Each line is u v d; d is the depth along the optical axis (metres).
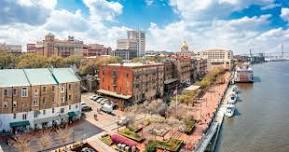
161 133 65.25
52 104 69.44
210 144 63.38
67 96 72.94
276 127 83.12
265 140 71.50
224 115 95.50
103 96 97.00
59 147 55.06
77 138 60.41
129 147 53.97
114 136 57.78
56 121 69.12
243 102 123.88
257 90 163.12
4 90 61.06
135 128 67.50
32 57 130.62
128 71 87.62
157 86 106.31
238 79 199.62
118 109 88.06
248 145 67.88
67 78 74.38
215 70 196.00
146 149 53.66
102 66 98.44
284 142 69.94
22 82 64.88
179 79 137.38
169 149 55.12
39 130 64.69
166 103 92.88
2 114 60.91
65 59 143.25
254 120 91.31
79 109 76.75
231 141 70.69
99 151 54.00
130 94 87.50
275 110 106.81
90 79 118.50
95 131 65.56
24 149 50.97
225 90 146.00
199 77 185.62
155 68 103.38
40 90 66.75
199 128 72.44
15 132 61.69
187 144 59.72
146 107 81.81
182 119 75.31
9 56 131.88
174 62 134.50
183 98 97.50
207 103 106.94
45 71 73.19
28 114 64.69
